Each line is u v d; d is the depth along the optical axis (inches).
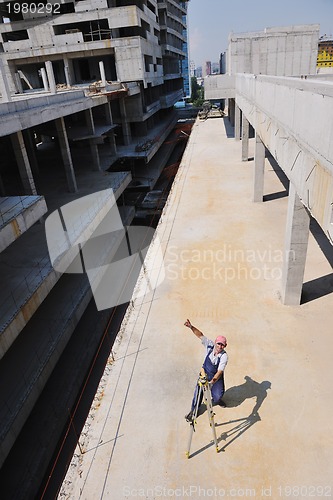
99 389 221.1
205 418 197.8
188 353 244.2
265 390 211.8
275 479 166.1
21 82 1282.0
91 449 185.8
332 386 211.9
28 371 389.7
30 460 318.7
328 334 251.4
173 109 2217.0
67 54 1146.7
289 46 802.2
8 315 370.6
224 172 647.8
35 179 875.4
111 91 1026.7
